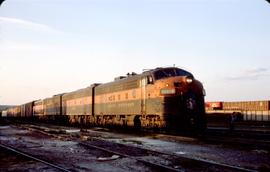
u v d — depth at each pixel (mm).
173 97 19781
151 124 21406
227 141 15516
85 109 35250
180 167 9680
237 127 29422
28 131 25688
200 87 20500
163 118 19922
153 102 20906
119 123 26406
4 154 12852
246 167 9555
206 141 16203
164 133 21766
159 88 20422
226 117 34125
